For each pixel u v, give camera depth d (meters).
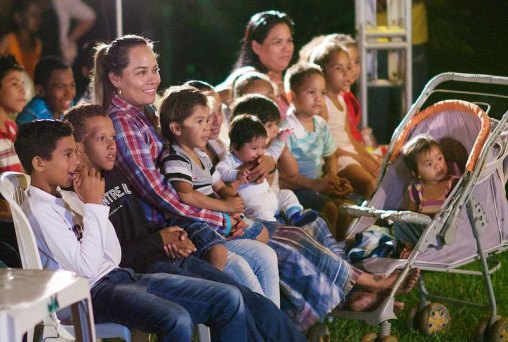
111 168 6.22
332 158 9.18
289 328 6.17
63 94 9.00
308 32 13.45
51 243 5.57
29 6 10.09
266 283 6.70
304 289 6.89
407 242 7.57
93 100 6.77
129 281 5.88
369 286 6.98
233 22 12.86
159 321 5.50
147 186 6.52
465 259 7.43
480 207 7.38
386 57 11.78
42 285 4.59
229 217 6.81
